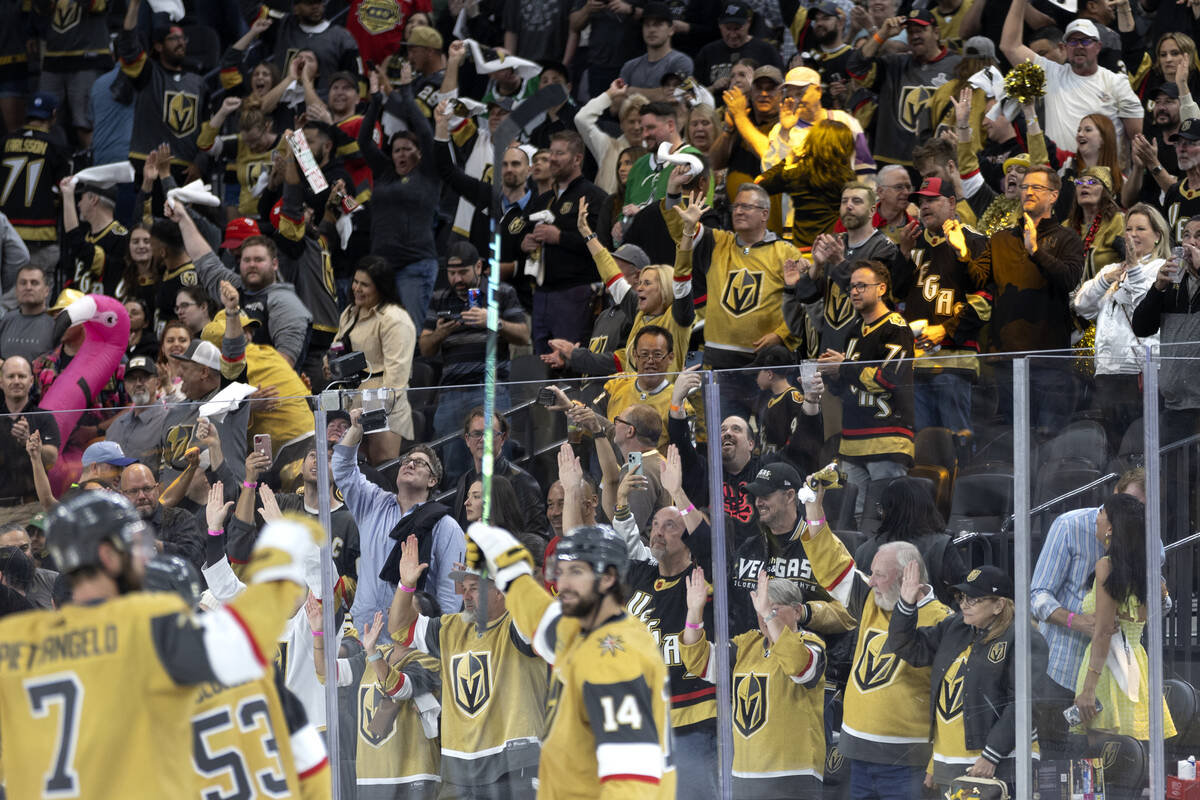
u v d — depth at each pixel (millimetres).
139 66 25422
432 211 21031
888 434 11609
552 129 22328
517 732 12227
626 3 24172
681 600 12203
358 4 26797
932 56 20531
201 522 13188
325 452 12859
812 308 15719
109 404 20266
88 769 7590
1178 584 11141
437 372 18359
